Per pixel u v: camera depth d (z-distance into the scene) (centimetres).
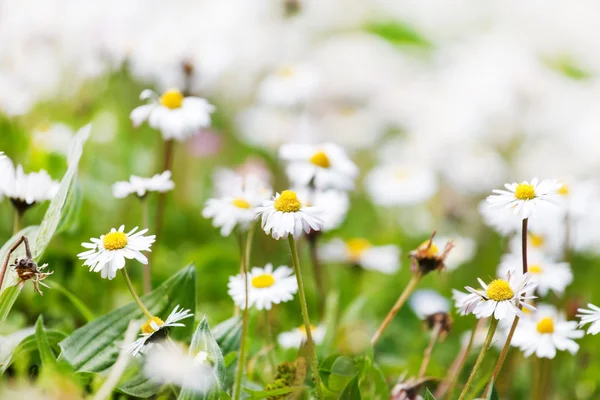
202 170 117
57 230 69
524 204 62
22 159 84
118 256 62
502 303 61
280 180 112
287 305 82
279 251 96
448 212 110
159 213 79
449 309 83
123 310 64
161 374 61
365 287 89
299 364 66
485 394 63
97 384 62
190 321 65
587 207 76
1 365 63
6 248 65
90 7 104
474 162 119
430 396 62
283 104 106
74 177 66
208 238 100
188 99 75
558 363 78
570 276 73
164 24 109
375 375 67
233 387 64
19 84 88
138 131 107
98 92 100
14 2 102
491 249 103
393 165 107
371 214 119
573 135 122
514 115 128
